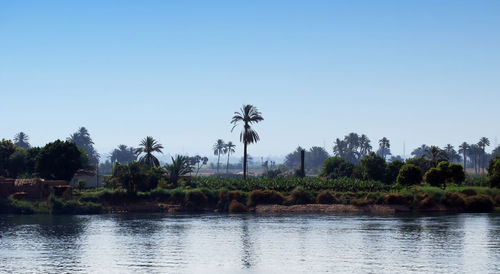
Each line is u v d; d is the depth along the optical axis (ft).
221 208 374.22
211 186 410.11
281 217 325.62
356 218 312.71
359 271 164.25
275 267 172.76
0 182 365.61
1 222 301.22
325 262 178.91
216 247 211.00
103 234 249.75
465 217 311.47
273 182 397.39
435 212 347.56
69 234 250.16
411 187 388.98
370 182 393.91
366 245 211.41
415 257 184.75
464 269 165.07
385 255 189.37
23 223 296.51
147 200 380.99
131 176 382.42
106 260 185.37
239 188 400.26
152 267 173.68
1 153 440.45
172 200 380.78
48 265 177.17
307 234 244.22
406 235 236.84
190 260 185.26
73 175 419.33
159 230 263.70
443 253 191.62
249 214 350.64
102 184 460.55
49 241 228.63
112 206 370.53
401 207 355.15
